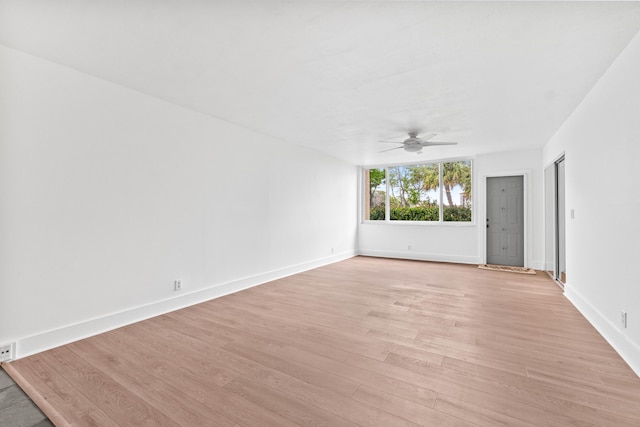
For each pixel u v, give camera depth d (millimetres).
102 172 2908
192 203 3740
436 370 2170
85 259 2789
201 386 1995
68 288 2680
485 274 5414
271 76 2826
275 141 5062
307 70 2697
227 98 3379
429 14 1914
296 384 2010
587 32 2096
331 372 2156
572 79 2824
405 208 7445
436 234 6883
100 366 2258
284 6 1845
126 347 2570
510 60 2492
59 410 1763
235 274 4324
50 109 2578
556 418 1653
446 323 3078
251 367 2232
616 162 2482
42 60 2537
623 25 2012
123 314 3059
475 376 2086
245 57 2490
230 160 4242
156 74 2805
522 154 5910
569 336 2736
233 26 2066
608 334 2615
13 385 2045
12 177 2383
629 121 2262
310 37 2189
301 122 4207
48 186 2566
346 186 7332
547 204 5516
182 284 3621
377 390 1936
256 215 4680
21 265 2426
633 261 2207
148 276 3285
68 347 2570
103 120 2914
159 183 3387
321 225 6340
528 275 5312
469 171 6676
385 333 2834
